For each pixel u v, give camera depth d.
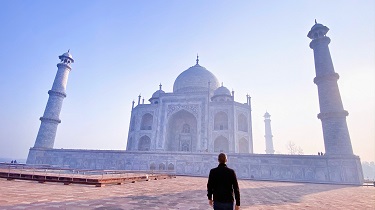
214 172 4.28
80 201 7.82
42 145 45.03
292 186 21.48
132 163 40.56
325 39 41.34
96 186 12.91
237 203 4.05
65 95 50.59
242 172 36.66
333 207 9.38
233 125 49.50
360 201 11.73
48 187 11.66
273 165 36.00
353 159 32.75
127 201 8.37
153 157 40.28
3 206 6.42
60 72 51.38
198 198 10.15
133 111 58.19
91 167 41.56
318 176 33.81
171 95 53.59
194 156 38.94
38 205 6.76
